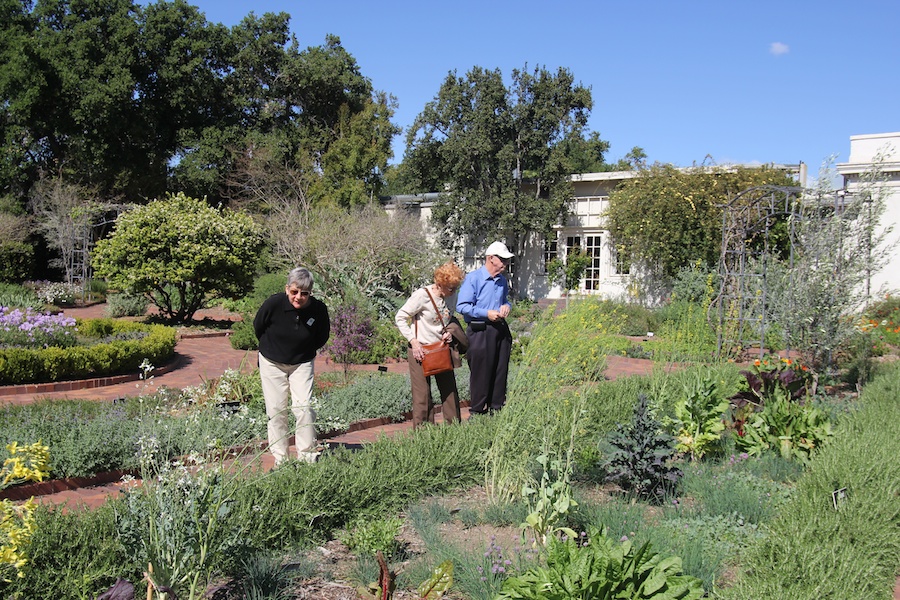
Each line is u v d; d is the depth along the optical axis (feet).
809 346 29.30
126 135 91.20
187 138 94.12
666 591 8.89
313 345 16.20
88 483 16.26
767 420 19.45
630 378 26.17
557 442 16.63
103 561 10.00
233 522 11.27
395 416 24.75
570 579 8.74
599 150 123.95
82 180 88.74
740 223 41.57
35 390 28.30
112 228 89.20
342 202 90.79
